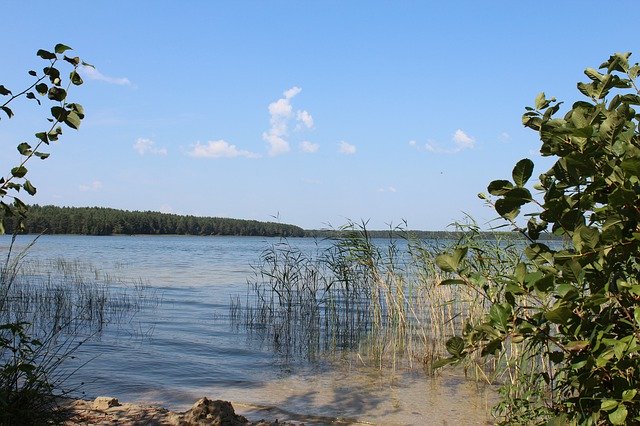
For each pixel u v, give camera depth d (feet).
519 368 21.53
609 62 11.71
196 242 306.55
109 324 41.55
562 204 9.93
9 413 14.96
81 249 181.27
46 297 47.47
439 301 31.37
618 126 9.59
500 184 10.12
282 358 31.48
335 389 25.09
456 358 10.42
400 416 21.21
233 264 120.57
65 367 27.96
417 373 27.84
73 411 18.98
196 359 30.89
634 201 9.05
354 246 36.86
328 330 39.24
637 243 9.21
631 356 9.52
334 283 41.27
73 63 13.47
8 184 13.44
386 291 35.04
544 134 10.19
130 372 27.68
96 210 347.36
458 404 22.70
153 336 37.40
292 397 23.81
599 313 9.96
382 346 32.96
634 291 9.04
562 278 9.86
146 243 269.44
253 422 19.07
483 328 10.21
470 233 28.22
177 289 67.92
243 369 28.86
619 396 9.45
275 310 47.29
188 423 17.71
